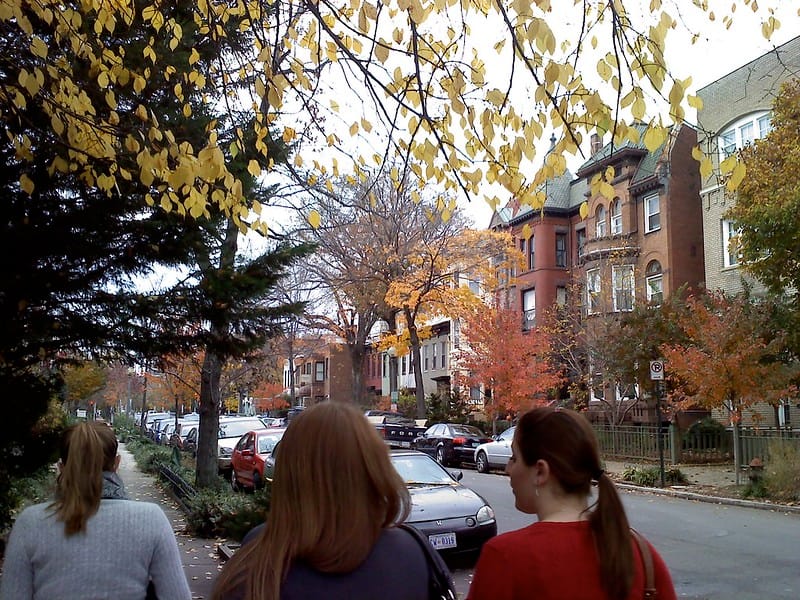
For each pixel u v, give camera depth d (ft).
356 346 132.98
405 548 6.73
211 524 39.34
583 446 8.07
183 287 32.86
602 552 7.41
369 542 6.50
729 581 29.04
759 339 58.85
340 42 20.89
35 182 28.04
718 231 96.94
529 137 19.34
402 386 197.77
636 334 80.07
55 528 9.80
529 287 133.39
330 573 6.31
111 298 31.04
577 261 129.49
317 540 6.33
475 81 20.58
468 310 102.06
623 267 100.83
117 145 25.35
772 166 57.52
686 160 107.14
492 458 78.48
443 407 124.67
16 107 24.40
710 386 59.11
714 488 58.59
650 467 68.64
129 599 9.77
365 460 6.65
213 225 32.07
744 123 92.53
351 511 6.46
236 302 33.73
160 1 25.44
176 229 31.19
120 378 196.95
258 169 24.52
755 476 54.85
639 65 17.94
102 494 10.26
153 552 10.10
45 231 28.73
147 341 33.09
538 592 7.34
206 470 51.24
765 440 65.77
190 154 21.66
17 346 30.78
